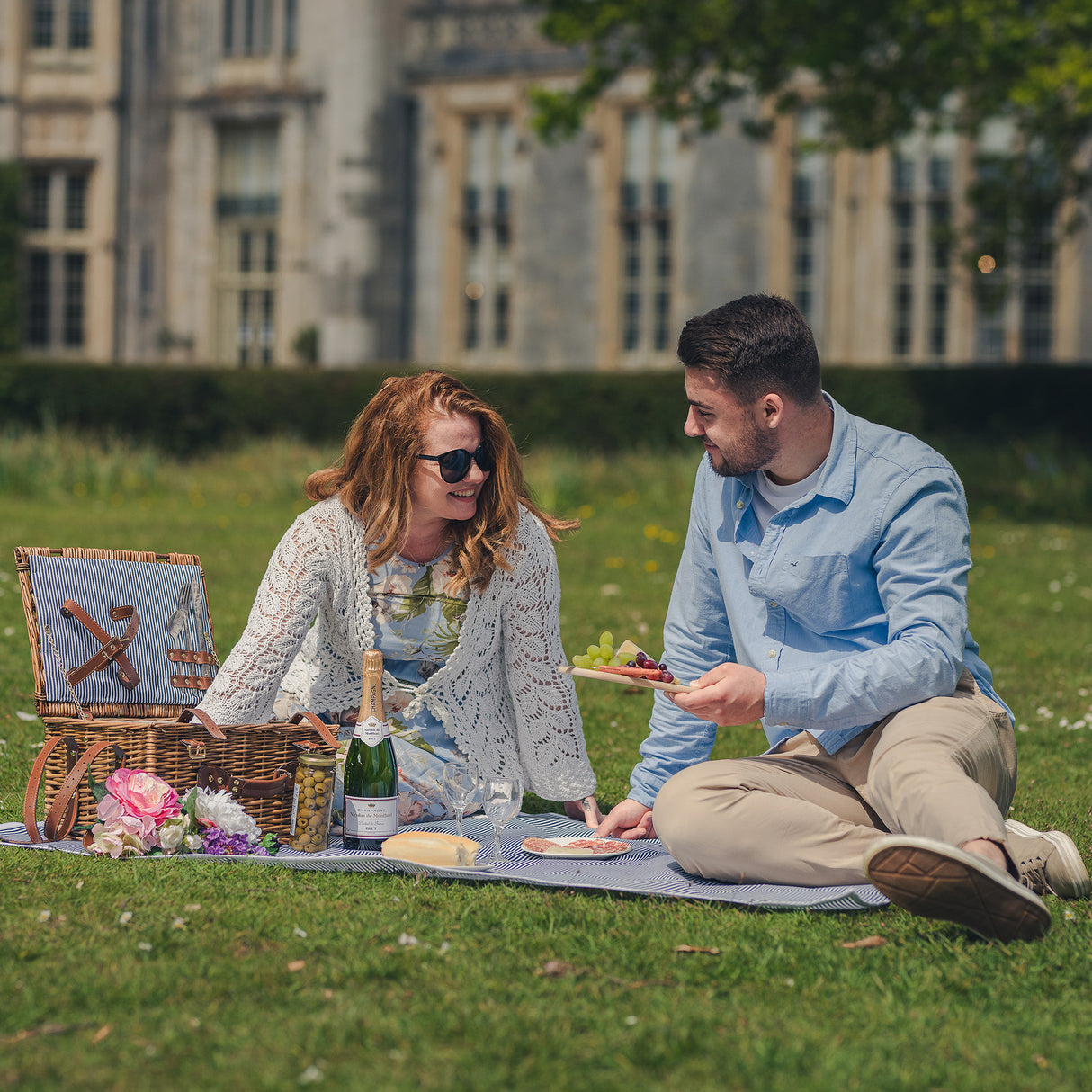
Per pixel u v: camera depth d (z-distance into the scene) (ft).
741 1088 7.16
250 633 11.50
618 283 87.40
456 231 89.86
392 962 8.68
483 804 12.24
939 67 45.62
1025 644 24.41
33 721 16.48
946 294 80.23
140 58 94.27
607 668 10.24
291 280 92.53
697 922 9.71
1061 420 59.21
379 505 11.53
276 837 11.69
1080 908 10.14
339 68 88.99
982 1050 7.67
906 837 8.66
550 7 51.21
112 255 94.84
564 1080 7.14
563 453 59.52
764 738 17.31
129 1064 7.22
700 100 51.57
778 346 10.22
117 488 53.83
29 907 9.71
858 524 10.50
